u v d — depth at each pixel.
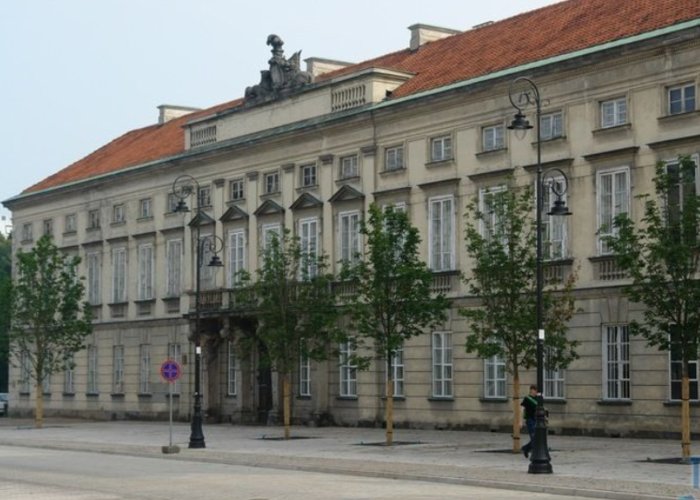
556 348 39.62
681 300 34.06
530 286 40.72
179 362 70.12
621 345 45.62
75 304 68.69
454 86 52.06
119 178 75.62
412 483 31.59
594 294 46.34
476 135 51.78
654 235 34.59
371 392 56.88
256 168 64.75
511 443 44.81
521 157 49.62
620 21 48.16
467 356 52.00
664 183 34.75
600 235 46.03
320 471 36.09
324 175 59.97
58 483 32.47
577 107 47.44
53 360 70.06
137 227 74.50
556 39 50.75
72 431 62.41
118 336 75.94
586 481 29.69
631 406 44.88
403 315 44.19
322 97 60.03
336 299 56.38
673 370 43.75
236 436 53.84
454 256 52.56
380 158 56.69
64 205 81.81
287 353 50.31
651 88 44.72
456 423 52.44
